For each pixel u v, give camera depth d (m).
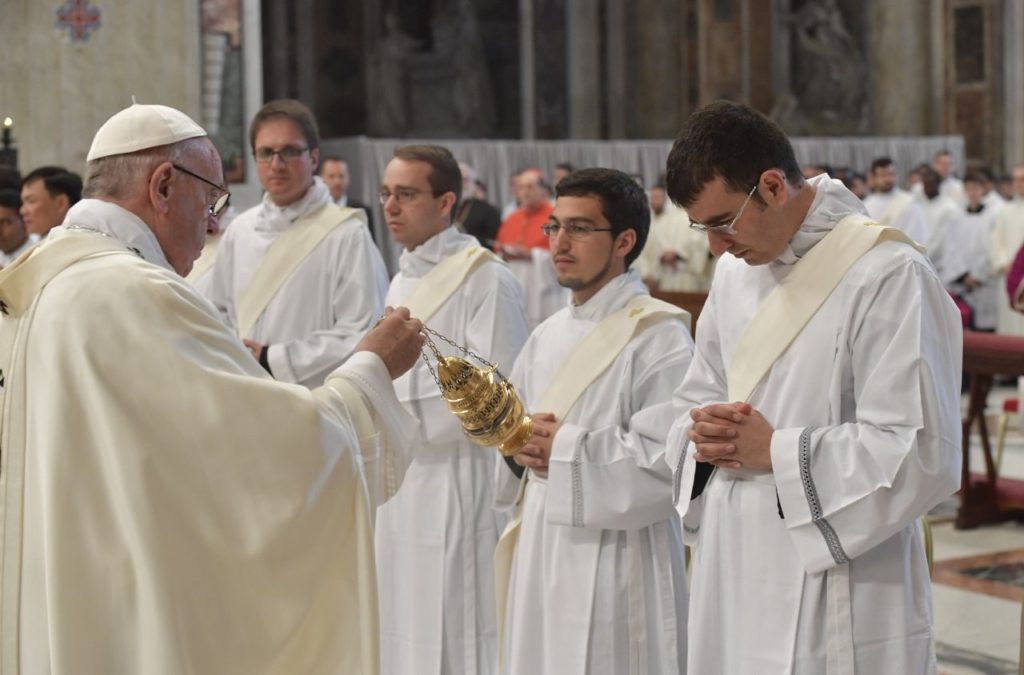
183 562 2.86
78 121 12.78
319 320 5.20
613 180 4.13
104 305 2.89
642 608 4.01
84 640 2.86
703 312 3.62
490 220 11.26
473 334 4.78
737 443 3.23
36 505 2.93
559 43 22.80
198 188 3.20
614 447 3.94
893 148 21.41
